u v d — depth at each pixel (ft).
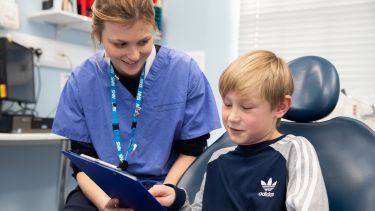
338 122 3.25
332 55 7.63
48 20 7.52
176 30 9.37
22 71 6.60
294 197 2.50
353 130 3.13
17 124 5.97
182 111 4.15
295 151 2.86
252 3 8.78
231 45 8.96
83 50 8.38
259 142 3.03
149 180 4.01
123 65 3.72
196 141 4.23
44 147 7.91
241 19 8.95
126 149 4.06
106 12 3.33
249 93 2.82
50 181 8.05
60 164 5.99
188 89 4.23
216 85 8.75
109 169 2.41
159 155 4.07
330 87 3.27
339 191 2.92
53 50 7.73
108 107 4.13
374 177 2.81
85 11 7.59
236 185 2.98
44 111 7.65
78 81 4.23
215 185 3.16
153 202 2.50
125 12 3.24
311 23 7.92
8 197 7.27
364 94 7.22
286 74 3.08
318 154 3.14
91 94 4.17
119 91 4.13
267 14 8.56
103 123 4.12
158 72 4.15
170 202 3.03
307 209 2.39
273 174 2.83
